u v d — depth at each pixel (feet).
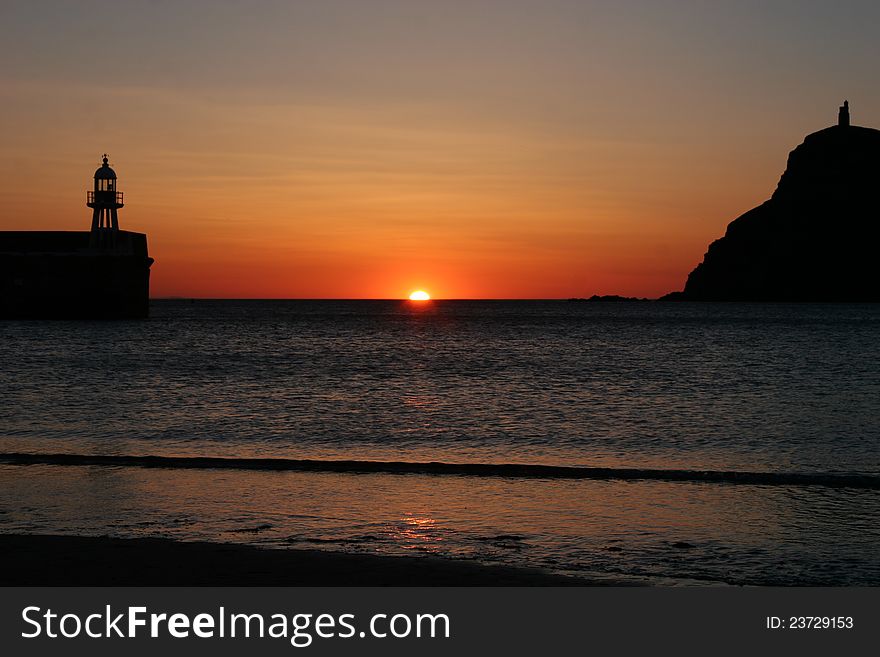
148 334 314.14
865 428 93.25
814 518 52.01
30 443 80.38
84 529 48.37
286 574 40.11
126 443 80.84
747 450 79.82
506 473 65.05
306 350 234.79
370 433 88.33
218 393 124.47
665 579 40.14
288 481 62.08
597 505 55.26
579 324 458.91
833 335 334.85
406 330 376.07
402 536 47.42
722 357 211.41
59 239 410.52
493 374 161.58
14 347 235.20
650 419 99.71
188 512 52.70
